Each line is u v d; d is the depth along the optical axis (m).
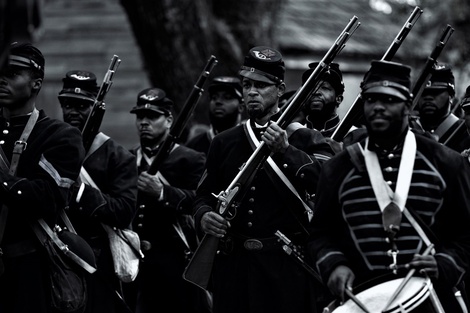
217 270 10.46
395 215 8.06
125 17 27.38
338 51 10.14
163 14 18.03
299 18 31.78
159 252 12.85
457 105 13.63
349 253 8.27
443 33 9.68
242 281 10.31
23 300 9.65
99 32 27.39
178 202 12.61
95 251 11.41
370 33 31.88
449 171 8.20
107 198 11.38
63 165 9.81
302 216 10.23
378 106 8.04
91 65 27.34
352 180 8.24
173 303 13.00
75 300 9.80
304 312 10.22
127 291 12.79
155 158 12.35
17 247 9.70
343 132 10.78
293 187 10.19
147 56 18.48
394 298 7.91
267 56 10.41
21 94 9.80
